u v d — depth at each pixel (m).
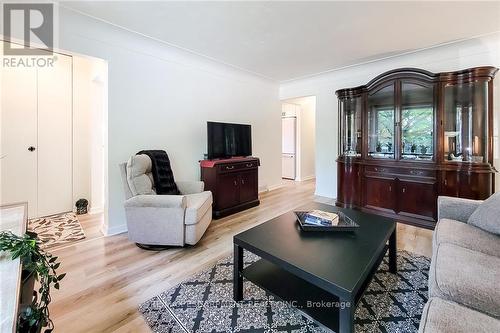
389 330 1.37
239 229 2.97
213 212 3.35
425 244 2.49
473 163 2.68
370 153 3.52
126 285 1.81
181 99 3.44
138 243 2.47
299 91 4.95
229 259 2.22
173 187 2.92
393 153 3.26
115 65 2.74
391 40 2.94
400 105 3.13
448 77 2.78
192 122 3.60
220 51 3.29
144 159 2.57
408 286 1.77
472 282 1.08
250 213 3.61
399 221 3.17
